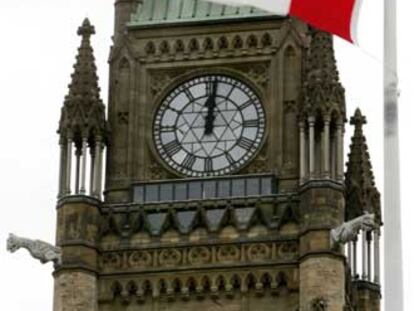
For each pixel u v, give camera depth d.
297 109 104.62
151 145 106.44
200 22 107.81
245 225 102.62
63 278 102.31
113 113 107.31
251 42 107.12
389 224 65.12
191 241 102.94
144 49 108.31
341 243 100.56
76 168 104.50
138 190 105.25
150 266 103.00
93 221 103.56
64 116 105.12
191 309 102.25
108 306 102.88
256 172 104.62
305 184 102.19
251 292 101.81
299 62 106.38
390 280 64.50
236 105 106.31
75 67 106.38
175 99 107.19
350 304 106.38
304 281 100.38
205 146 105.81
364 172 112.06
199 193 104.50
